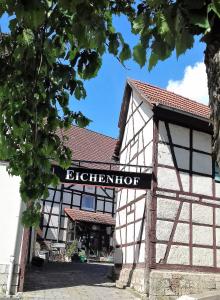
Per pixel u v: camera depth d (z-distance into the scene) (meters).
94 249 29.80
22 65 4.00
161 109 13.25
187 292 12.25
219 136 2.17
